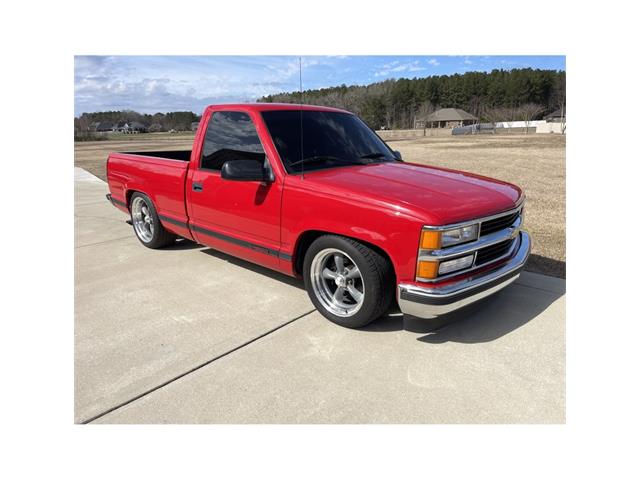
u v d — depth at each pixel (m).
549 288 4.30
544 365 3.08
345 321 3.58
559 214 7.34
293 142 4.01
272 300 4.17
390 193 3.25
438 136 50.88
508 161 17.23
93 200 10.08
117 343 3.42
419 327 3.59
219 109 4.48
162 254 5.67
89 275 4.91
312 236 3.79
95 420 2.62
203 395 2.82
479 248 3.22
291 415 2.65
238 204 4.18
